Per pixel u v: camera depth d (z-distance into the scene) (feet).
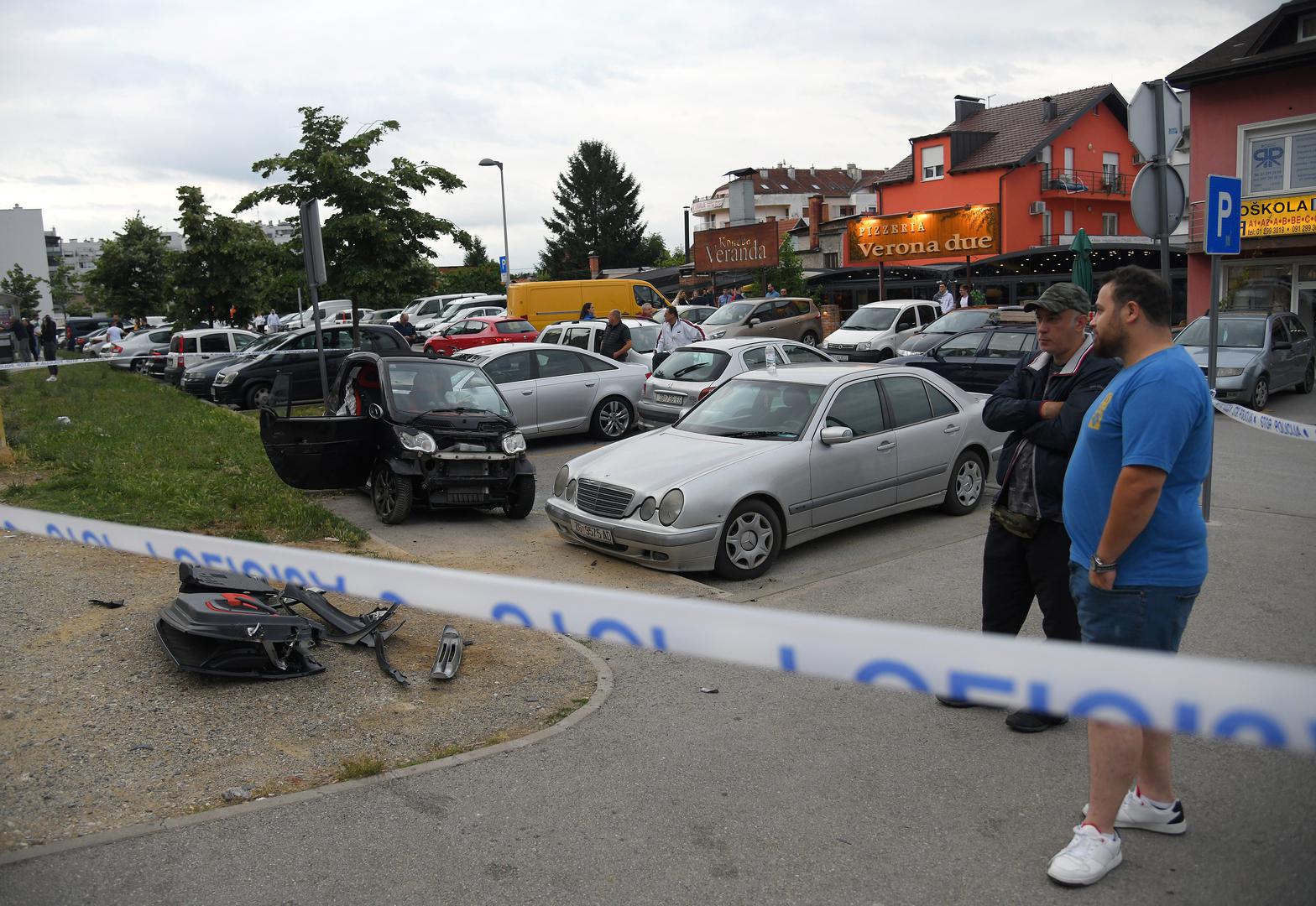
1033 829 11.98
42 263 306.76
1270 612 20.21
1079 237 73.77
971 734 14.74
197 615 16.07
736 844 11.68
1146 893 10.59
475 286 202.59
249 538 24.88
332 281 61.11
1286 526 27.66
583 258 290.15
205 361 73.46
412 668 17.22
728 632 8.55
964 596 21.68
